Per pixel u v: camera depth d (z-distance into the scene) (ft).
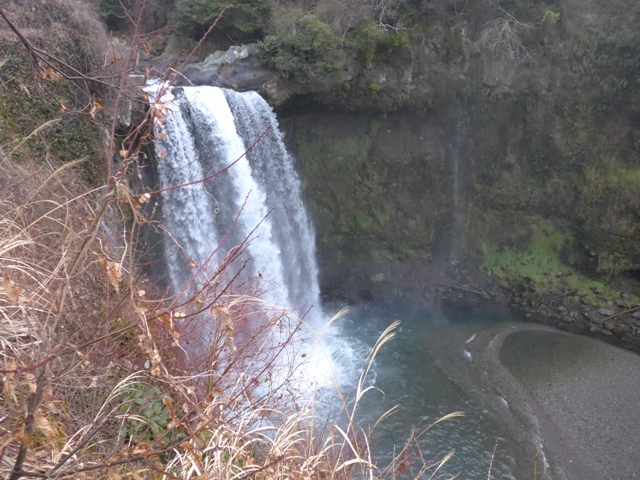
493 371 43.80
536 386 41.27
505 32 52.29
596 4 51.34
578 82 53.47
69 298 10.64
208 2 47.32
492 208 60.23
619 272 54.95
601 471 32.96
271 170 50.19
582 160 55.47
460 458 33.45
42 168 20.20
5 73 23.27
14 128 22.24
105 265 7.25
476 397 40.40
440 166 59.77
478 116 57.06
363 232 61.98
